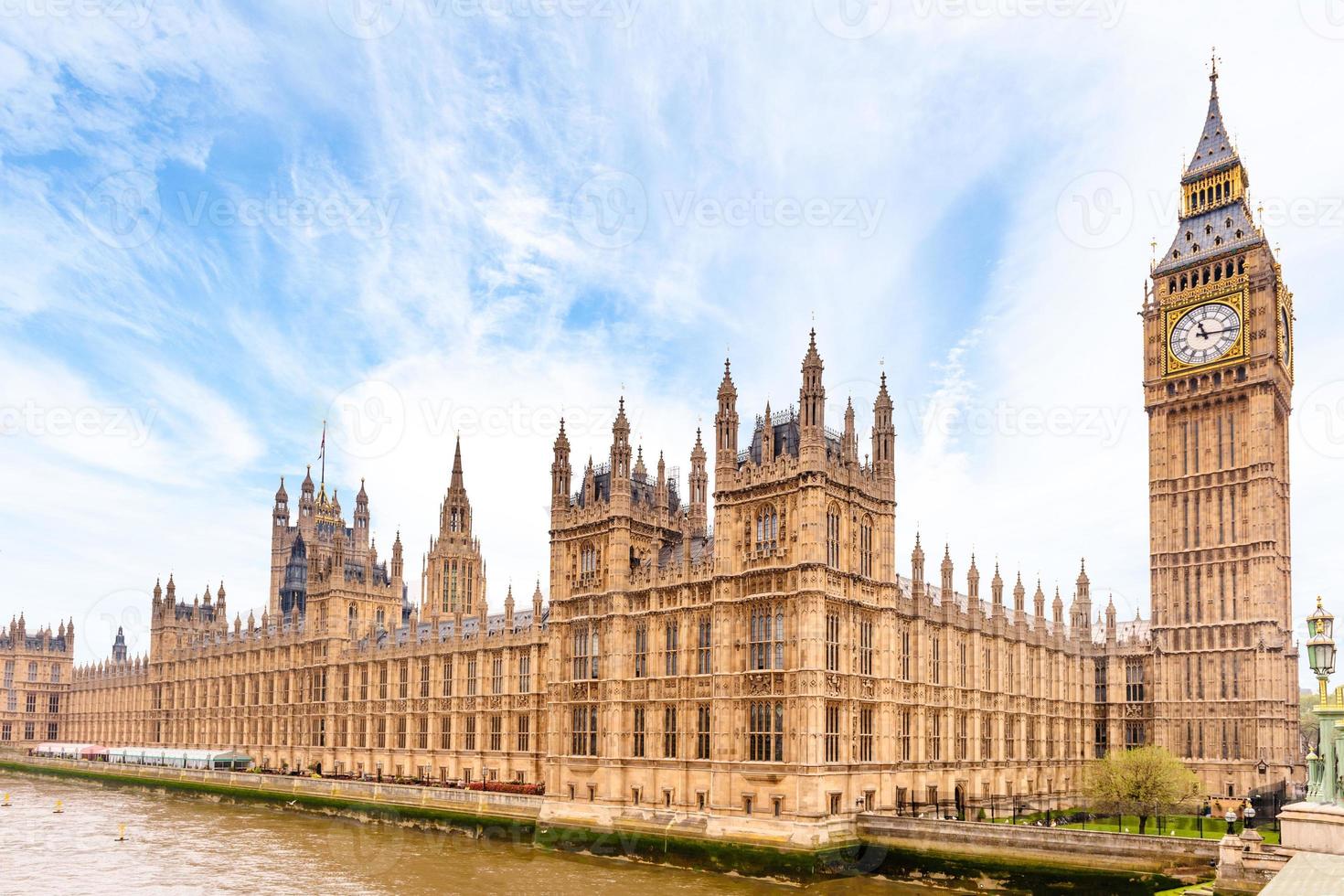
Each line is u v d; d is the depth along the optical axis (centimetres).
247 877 7988
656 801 8706
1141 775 8538
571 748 9556
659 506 9875
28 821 11769
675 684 8775
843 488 8381
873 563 8694
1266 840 7531
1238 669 11200
